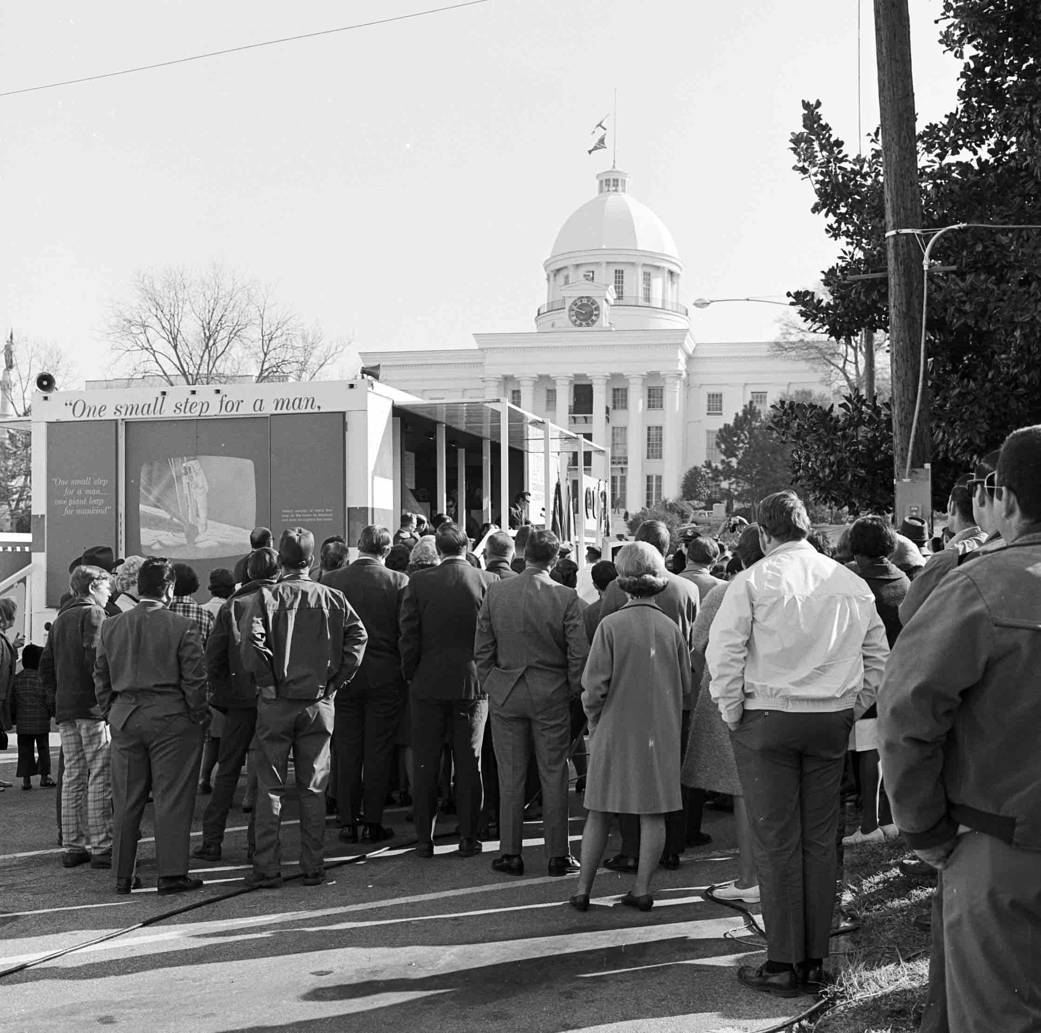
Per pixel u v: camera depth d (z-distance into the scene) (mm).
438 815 8242
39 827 8102
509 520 16750
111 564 8250
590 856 5605
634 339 80875
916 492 9211
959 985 2562
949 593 2582
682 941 5086
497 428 15711
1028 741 2473
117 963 4914
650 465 82750
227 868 6723
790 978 4406
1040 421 11820
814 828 4473
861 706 4520
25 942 5254
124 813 6152
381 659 7297
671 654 5594
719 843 7266
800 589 4426
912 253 9523
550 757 6363
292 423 12016
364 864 6707
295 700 6188
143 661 6109
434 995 4441
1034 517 2623
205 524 12195
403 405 12766
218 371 46812
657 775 5500
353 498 11875
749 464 58500
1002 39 12234
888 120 9539
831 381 59156
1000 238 11797
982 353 12289
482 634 6430
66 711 6773
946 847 2602
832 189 13148
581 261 95562
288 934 5293
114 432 12445
